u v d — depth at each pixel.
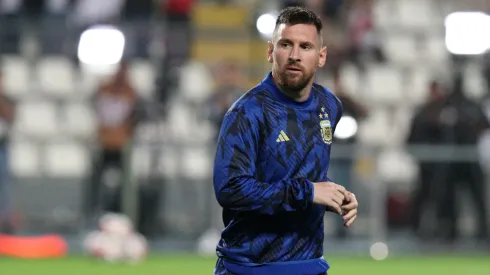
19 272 28.14
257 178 11.65
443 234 34.66
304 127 11.76
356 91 41.91
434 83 35.09
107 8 41.75
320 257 12.05
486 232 34.56
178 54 41.41
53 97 42.72
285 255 11.74
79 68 42.91
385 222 34.25
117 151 33.88
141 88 39.84
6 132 33.81
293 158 11.63
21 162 39.62
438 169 34.56
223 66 37.06
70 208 34.22
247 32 42.25
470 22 42.38
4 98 34.12
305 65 11.46
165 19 41.72
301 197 11.35
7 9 42.41
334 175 33.75
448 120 34.66
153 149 33.94
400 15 46.94
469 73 42.41
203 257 32.94
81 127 41.97
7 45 42.62
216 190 11.48
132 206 33.78
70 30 42.44
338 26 39.62
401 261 32.72
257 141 11.55
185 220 33.78
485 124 34.81
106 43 40.75
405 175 34.56
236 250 11.76
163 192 33.75
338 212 11.45
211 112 35.41
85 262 31.45
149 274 27.80
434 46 46.38
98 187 34.03
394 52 45.84
